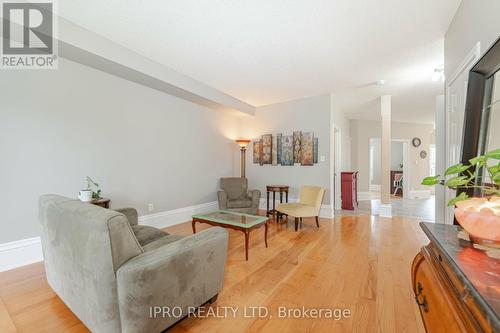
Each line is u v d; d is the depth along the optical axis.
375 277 2.14
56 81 2.54
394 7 1.97
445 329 0.70
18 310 1.63
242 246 2.92
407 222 4.20
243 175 5.08
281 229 3.71
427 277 0.93
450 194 2.25
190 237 1.58
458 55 1.97
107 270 1.18
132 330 1.19
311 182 4.63
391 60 2.97
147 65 2.97
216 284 1.69
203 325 1.50
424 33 2.35
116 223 1.19
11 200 2.27
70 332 1.43
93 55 2.46
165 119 3.75
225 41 2.55
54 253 1.56
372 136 7.17
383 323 1.52
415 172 7.59
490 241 0.80
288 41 2.54
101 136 2.95
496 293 0.56
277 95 4.51
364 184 7.02
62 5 1.98
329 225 3.97
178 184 4.00
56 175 2.56
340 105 5.35
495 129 1.26
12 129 2.27
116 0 1.92
